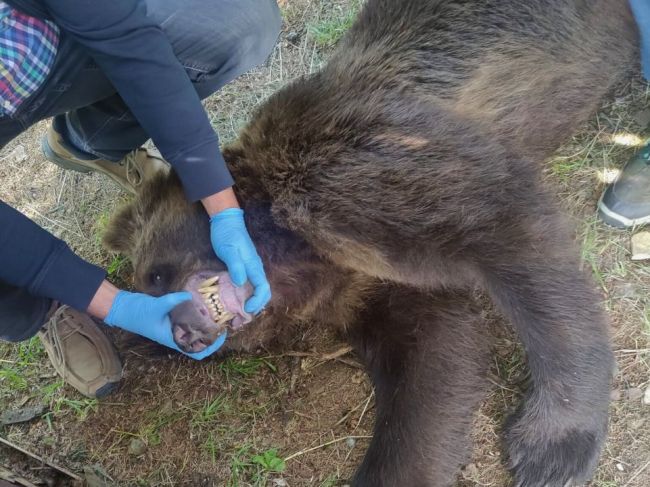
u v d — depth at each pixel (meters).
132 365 1.25
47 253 0.85
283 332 1.17
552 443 0.97
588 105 1.16
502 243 0.91
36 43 0.84
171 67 0.83
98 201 1.48
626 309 1.04
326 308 1.11
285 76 1.45
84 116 1.16
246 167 1.06
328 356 1.15
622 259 1.07
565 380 0.94
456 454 1.00
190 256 1.06
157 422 1.20
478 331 1.06
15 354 1.34
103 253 1.42
